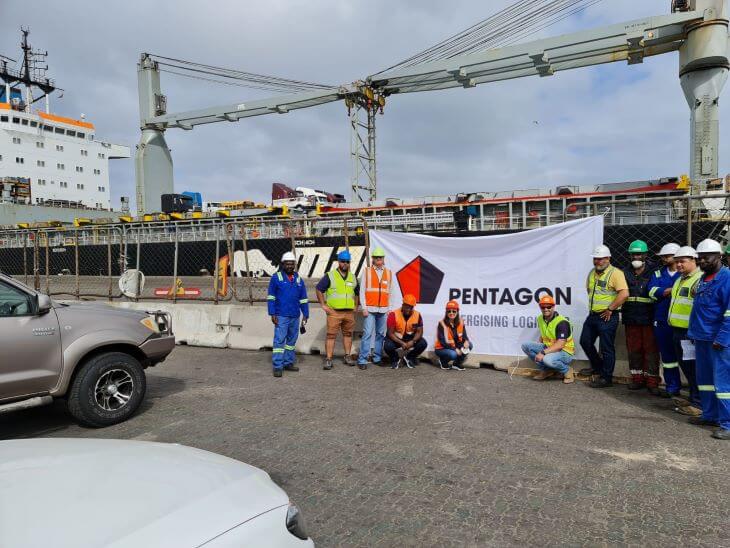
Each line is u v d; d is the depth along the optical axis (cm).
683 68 2033
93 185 4981
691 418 507
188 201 3428
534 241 753
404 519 322
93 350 515
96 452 224
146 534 164
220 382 689
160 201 3612
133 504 179
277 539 190
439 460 415
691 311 498
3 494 180
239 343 952
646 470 393
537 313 746
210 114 3419
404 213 2628
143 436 479
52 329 476
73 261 2442
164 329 589
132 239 2361
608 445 445
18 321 457
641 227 1151
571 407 560
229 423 514
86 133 4962
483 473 389
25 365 457
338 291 761
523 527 312
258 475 225
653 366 608
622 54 2278
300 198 3167
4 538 155
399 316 771
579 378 691
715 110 1970
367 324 763
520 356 750
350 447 445
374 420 519
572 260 730
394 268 843
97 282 1964
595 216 719
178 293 1261
